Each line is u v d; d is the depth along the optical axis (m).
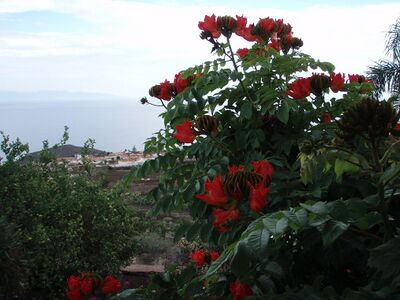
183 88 3.09
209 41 3.10
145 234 7.12
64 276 5.41
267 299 1.69
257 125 2.69
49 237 5.36
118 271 5.97
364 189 2.11
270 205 2.18
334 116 2.72
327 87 2.44
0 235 4.54
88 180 6.52
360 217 1.59
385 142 2.01
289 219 1.47
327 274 2.13
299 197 2.22
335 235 1.49
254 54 2.91
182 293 2.31
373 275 1.82
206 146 2.67
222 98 2.86
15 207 5.46
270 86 2.78
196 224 2.49
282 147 2.56
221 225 1.94
